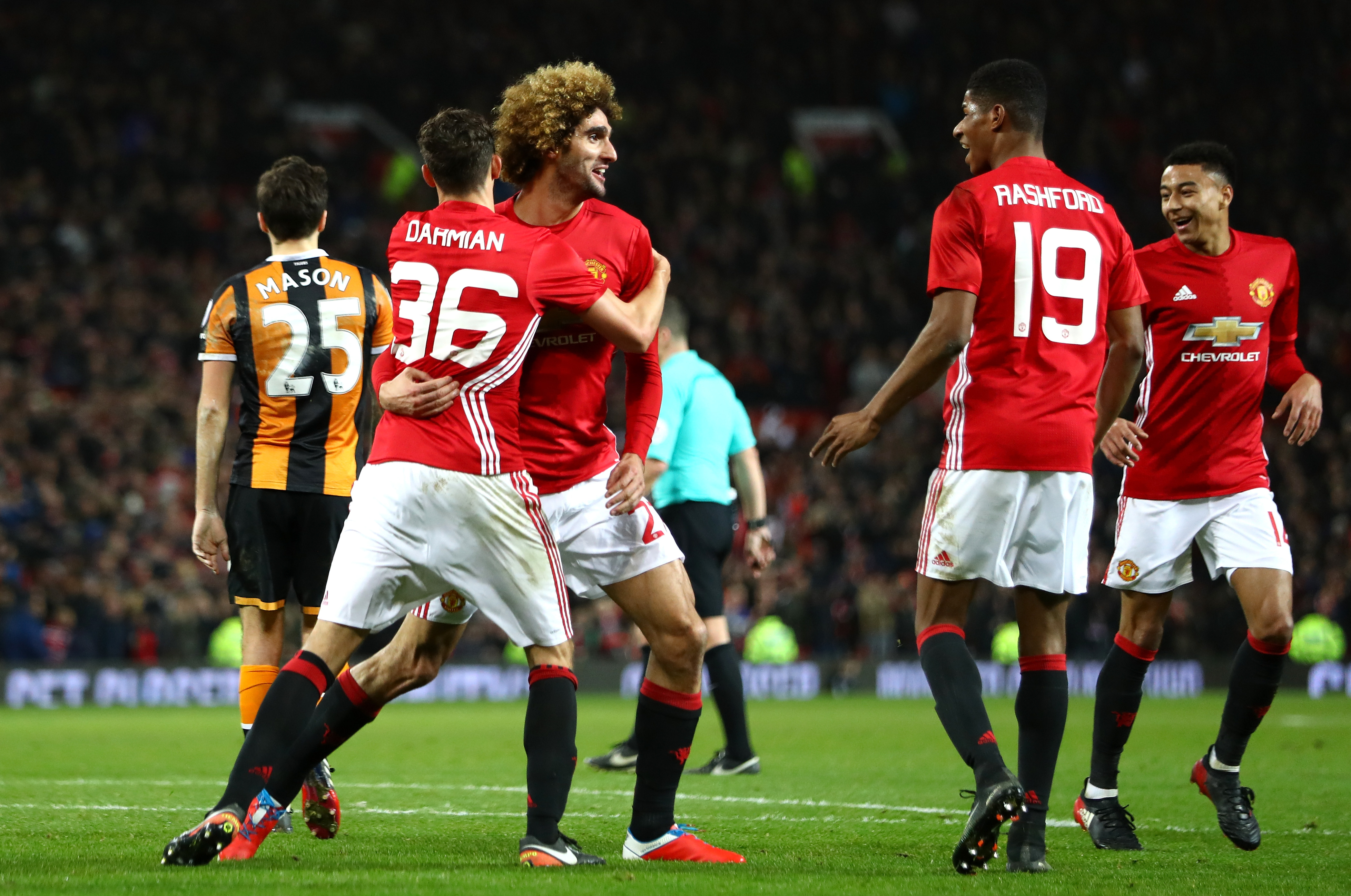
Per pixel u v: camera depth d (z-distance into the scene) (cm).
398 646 1555
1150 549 1931
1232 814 1767
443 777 2595
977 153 1620
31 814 1961
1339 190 10631
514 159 1569
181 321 8956
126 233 9681
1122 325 1623
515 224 1491
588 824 1920
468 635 6931
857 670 7088
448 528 1445
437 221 1494
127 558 6750
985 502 1524
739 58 12438
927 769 2828
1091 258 1562
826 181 11525
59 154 10188
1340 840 1828
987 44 12144
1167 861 1616
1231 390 1922
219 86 11181
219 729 4244
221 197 10350
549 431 1560
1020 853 1504
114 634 6334
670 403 2656
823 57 12288
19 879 1286
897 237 10938
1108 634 7431
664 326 2720
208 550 1833
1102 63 11694
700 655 1559
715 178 11312
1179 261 1944
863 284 10431
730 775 2675
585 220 1592
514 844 1659
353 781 2522
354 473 1906
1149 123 11300
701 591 2695
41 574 6456
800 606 7306
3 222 9494
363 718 1545
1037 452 1520
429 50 12031
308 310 1880
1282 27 11756
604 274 1576
